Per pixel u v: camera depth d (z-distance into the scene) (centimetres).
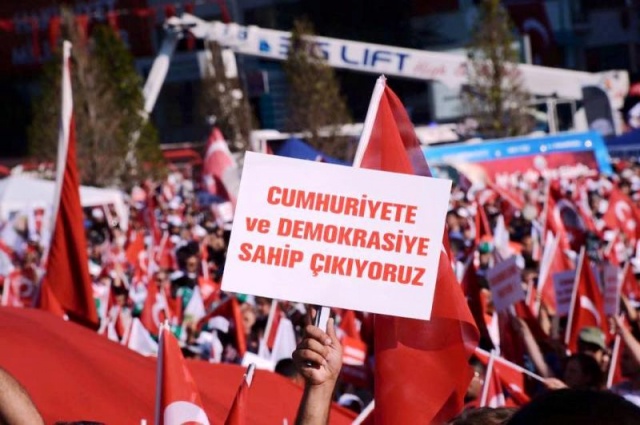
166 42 4847
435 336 543
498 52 4675
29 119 7575
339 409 777
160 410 481
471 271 1154
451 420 451
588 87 4675
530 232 2373
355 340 1128
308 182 467
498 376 882
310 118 4612
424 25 7231
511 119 4678
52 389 597
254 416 680
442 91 6444
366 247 466
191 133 7188
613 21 8306
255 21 7381
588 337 942
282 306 1423
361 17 7225
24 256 2225
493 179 3650
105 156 4369
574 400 273
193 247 2194
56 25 6025
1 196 2909
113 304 1616
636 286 1440
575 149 3703
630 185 3412
